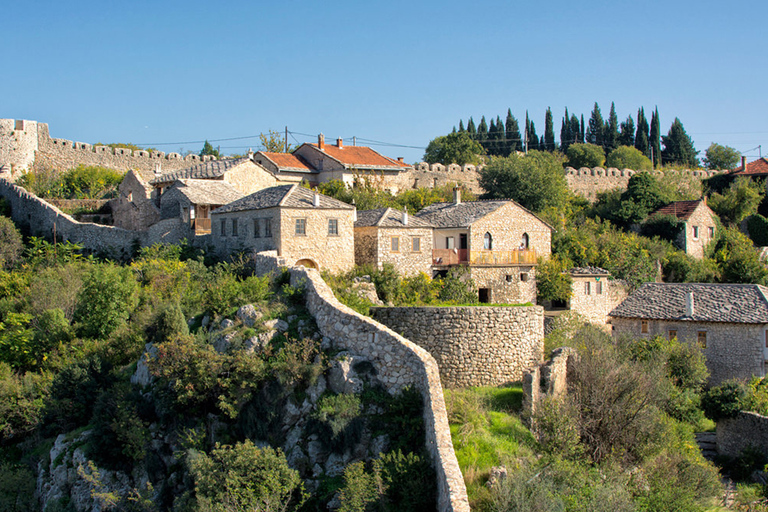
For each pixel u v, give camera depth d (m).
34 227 49.31
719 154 108.88
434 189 64.19
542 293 44.28
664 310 38.47
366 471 18.30
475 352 24.98
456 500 14.96
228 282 27.41
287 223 34.38
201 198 43.91
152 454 21.31
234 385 20.97
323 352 21.38
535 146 127.44
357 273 35.28
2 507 22.31
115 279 32.41
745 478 25.62
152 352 24.30
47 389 26.19
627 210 63.19
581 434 21.97
